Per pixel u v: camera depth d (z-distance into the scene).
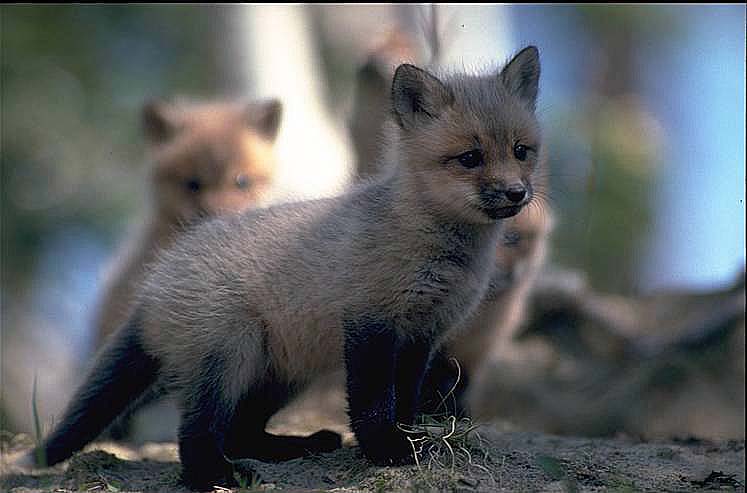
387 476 8.52
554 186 13.82
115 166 23.30
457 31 17.11
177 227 13.81
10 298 21.77
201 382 9.17
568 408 15.14
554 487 8.49
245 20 22.27
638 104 29.27
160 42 24.66
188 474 9.04
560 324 16.22
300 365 9.45
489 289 10.37
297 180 20.70
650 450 10.28
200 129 15.25
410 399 9.28
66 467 10.21
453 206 9.02
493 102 9.34
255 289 9.20
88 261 22.73
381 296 8.87
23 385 20.58
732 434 14.54
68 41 23.91
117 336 9.81
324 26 25.03
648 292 17.58
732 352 15.13
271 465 9.30
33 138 22.70
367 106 14.33
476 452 9.03
